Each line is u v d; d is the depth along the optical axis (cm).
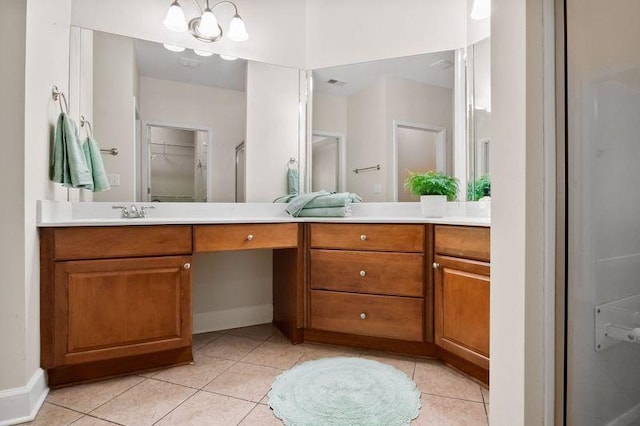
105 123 206
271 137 250
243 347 201
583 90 81
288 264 217
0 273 128
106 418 130
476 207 211
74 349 150
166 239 167
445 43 230
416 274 182
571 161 80
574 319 81
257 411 135
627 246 86
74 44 199
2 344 127
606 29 82
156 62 220
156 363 171
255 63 246
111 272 156
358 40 252
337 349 198
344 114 257
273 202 249
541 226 80
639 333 87
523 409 83
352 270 193
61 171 159
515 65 84
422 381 160
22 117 131
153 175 218
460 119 224
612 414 86
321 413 133
